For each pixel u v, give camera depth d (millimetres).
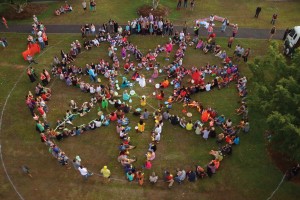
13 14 41500
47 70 34062
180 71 33125
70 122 28656
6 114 29656
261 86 23484
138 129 27984
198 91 31797
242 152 26875
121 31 38156
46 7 43406
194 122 28953
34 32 38375
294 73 22922
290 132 20844
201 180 24953
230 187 24656
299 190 24609
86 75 33406
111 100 29969
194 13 42500
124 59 35188
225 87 32375
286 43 35531
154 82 32844
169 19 41312
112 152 26750
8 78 33156
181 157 26484
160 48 36375
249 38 38406
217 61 35344
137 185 24609
